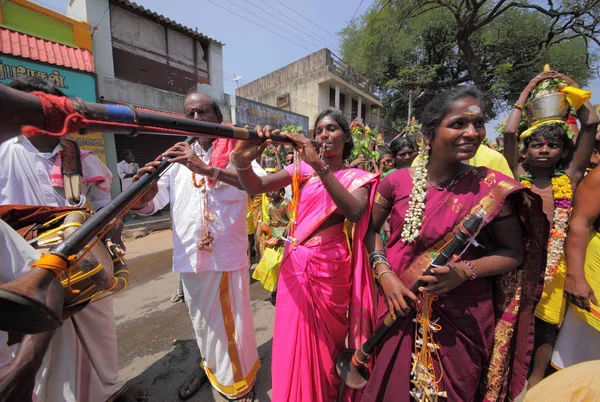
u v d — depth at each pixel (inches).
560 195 74.4
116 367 80.6
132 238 291.7
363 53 717.3
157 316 133.4
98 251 57.1
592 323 69.6
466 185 51.5
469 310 51.3
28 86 54.1
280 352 68.4
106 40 310.7
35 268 32.6
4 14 247.3
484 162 87.7
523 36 659.4
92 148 304.8
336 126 69.1
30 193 68.3
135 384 90.9
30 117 26.0
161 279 180.5
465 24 563.8
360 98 792.3
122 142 346.9
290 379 66.4
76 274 52.2
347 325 72.9
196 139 76.8
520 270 53.3
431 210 52.8
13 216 57.2
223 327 82.0
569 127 77.5
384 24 651.5
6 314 27.8
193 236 79.7
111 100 312.0
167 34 376.2
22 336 46.3
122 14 331.6
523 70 683.4
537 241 52.1
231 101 452.4
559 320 75.7
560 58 679.7
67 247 34.9
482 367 55.2
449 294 52.0
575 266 67.7
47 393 66.4
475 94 48.6
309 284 67.1
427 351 53.4
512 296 53.9
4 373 38.4
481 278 52.1
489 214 47.9
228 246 80.6
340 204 59.6
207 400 85.2
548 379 41.2
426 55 816.9
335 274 68.0
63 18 277.1
